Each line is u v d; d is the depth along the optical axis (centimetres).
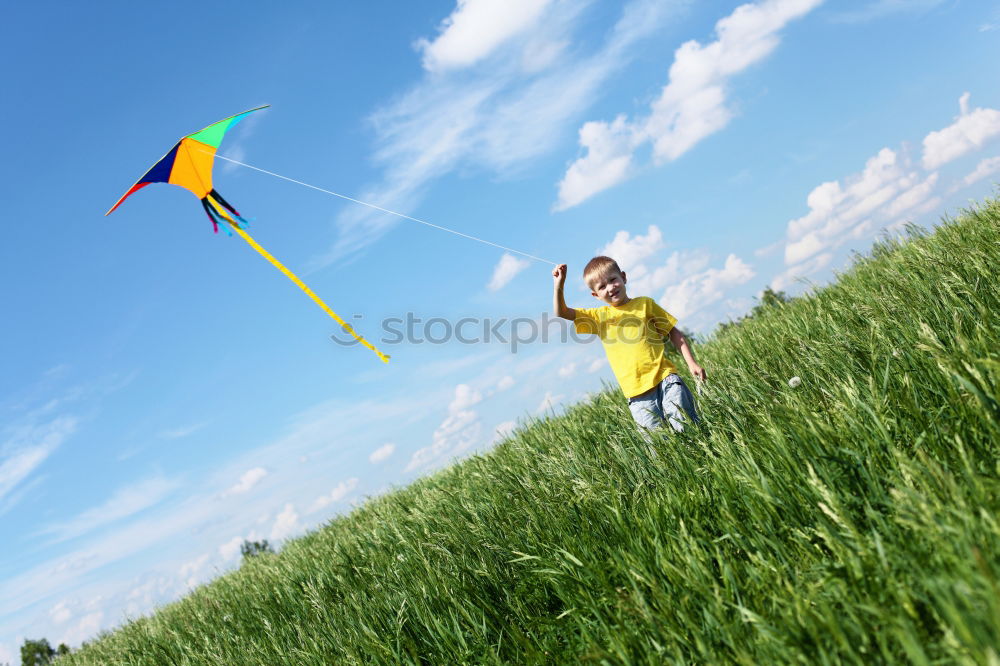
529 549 298
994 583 127
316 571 465
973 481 171
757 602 184
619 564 236
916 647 130
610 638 198
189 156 409
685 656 189
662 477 308
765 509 226
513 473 429
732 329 643
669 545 237
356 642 301
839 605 171
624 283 419
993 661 112
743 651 163
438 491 492
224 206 427
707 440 318
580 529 295
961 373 217
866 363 308
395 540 433
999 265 351
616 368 407
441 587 302
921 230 514
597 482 314
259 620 439
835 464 219
